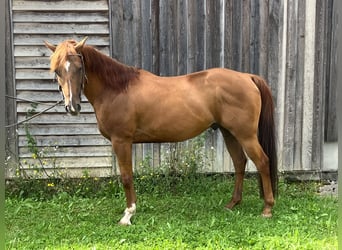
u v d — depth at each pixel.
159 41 5.20
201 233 3.83
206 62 5.27
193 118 4.05
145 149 5.39
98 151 5.36
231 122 4.05
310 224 4.06
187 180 5.26
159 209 4.56
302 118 5.46
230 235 3.76
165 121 4.03
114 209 4.57
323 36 5.33
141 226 4.00
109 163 5.39
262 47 5.29
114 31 5.16
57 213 4.48
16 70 5.13
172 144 5.39
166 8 5.15
